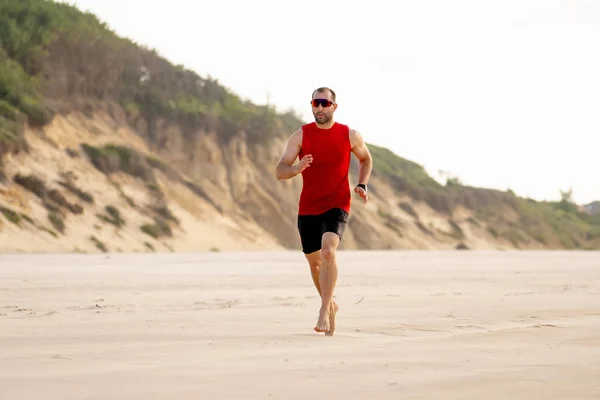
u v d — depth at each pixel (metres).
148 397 3.78
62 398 3.75
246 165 77.38
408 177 109.56
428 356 5.22
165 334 6.70
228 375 4.42
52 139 63.25
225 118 79.75
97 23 81.19
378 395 3.83
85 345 5.91
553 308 9.37
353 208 86.81
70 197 57.91
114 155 65.62
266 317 8.38
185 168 73.56
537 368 4.64
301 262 31.94
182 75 83.62
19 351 5.52
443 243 93.75
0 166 55.56
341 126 7.38
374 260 37.34
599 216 155.12
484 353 5.37
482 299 11.20
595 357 5.14
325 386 4.07
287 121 93.38
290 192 78.00
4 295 12.16
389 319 8.17
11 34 70.88
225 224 68.94
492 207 111.00
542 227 113.75
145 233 59.94
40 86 68.38
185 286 14.80
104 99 73.44
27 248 49.69
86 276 19.09
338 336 6.61
